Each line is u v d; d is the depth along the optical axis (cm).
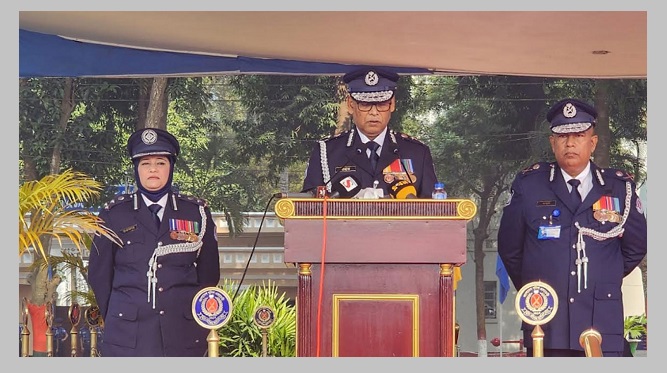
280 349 815
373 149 584
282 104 1769
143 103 1681
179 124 1786
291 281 1672
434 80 1855
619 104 1723
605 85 1716
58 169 1658
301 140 1769
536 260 584
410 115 1872
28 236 561
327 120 1756
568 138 579
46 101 1645
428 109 1861
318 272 451
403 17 611
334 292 452
